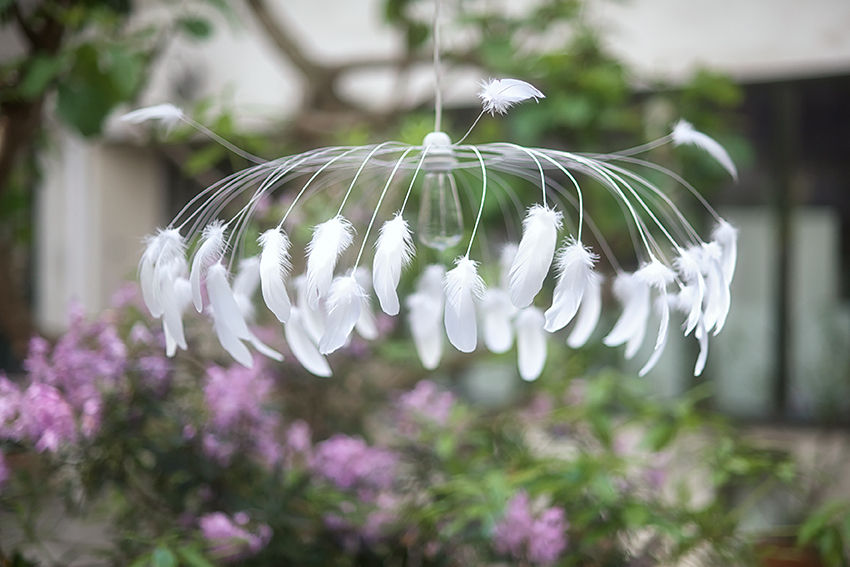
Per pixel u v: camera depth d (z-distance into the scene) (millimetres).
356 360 2168
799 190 3447
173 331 1009
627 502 1716
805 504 2510
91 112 1896
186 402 1784
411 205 2180
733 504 2422
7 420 1485
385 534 1803
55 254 4090
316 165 1385
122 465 1621
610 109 2477
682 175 2578
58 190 4074
